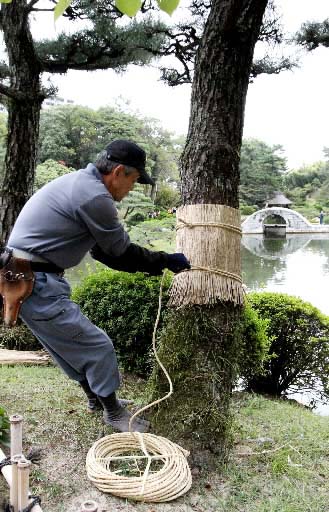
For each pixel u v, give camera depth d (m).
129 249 2.40
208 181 2.61
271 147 45.00
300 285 12.01
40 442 2.56
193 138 2.69
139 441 2.38
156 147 30.39
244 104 2.73
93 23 4.89
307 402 4.40
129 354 3.78
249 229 33.03
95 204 2.25
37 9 4.55
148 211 11.95
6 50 4.78
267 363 4.35
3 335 4.52
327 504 2.18
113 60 5.17
